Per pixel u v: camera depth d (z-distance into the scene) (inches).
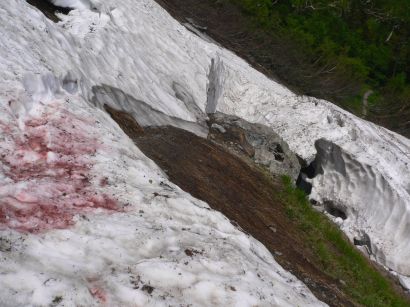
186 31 746.2
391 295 461.4
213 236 255.9
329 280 385.1
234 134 592.4
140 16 595.8
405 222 566.9
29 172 240.1
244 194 443.8
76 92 342.6
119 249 208.7
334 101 1352.1
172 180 345.1
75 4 475.5
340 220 611.8
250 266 240.8
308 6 1660.9
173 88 550.9
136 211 246.5
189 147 447.8
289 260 360.2
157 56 570.6
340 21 1809.8
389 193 583.5
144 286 191.5
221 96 698.2
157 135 423.2
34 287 167.8
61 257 190.7
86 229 215.8
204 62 678.5
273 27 1339.8
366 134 693.3
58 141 271.3
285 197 530.3
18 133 257.4
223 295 206.4
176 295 196.2
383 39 2020.2
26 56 304.3
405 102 1472.7
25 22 337.7
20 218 205.3
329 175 653.9
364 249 581.6
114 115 381.4
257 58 1218.6
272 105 741.3
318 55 1374.3
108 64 431.5
